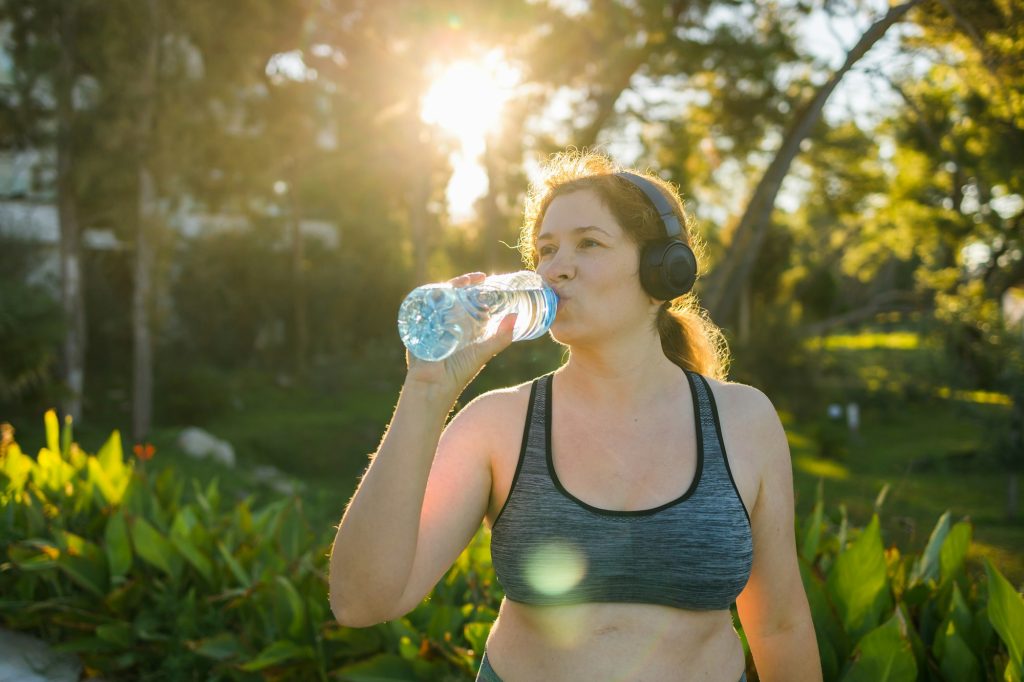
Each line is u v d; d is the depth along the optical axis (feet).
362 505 4.72
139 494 15.28
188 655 11.60
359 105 77.00
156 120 56.65
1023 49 20.67
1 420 52.16
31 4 53.62
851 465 60.95
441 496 5.28
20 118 55.47
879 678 6.96
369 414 80.38
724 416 5.48
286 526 13.46
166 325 86.99
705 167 80.69
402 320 4.73
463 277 4.95
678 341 6.46
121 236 62.90
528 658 5.24
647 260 5.38
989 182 39.55
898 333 160.76
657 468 5.27
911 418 84.53
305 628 10.75
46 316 51.31
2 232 67.77
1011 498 45.50
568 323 5.33
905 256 80.28
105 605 12.94
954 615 8.00
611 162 6.21
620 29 59.41
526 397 5.53
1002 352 50.55
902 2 26.84
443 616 9.92
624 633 5.08
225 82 59.06
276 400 86.17
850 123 61.26
